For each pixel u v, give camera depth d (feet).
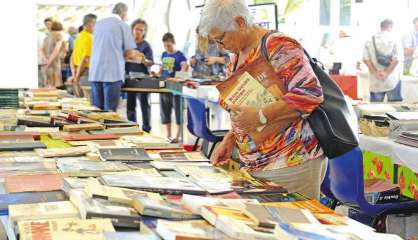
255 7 18.29
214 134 16.02
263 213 5.06
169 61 25.32
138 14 35.63
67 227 4.86
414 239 9.29
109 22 21.67
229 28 6.81
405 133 10.36
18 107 14.06
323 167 7.46
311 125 6.95
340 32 27.17
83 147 8.92
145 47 25.71
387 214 8.98
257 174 7.30
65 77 31.19
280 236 4.52
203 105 15.46
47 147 9.07
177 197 6.01
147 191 6.11
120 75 21.93
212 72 21.49
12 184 6.62
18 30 20.57
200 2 32.19
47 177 6.99
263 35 6.92
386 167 11.64
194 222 5.07
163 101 25.08
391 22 23.50
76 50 25.13
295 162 7.09
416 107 12.18
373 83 23.84
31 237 4.59
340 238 4.57
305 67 6.75
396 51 23.52
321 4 27.78
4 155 8.45
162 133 26.71
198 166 7.76
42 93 16.20
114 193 5.68
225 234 4.70
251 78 6.97
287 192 6.48
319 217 5.36
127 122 11.48
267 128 7.00
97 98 22.43
